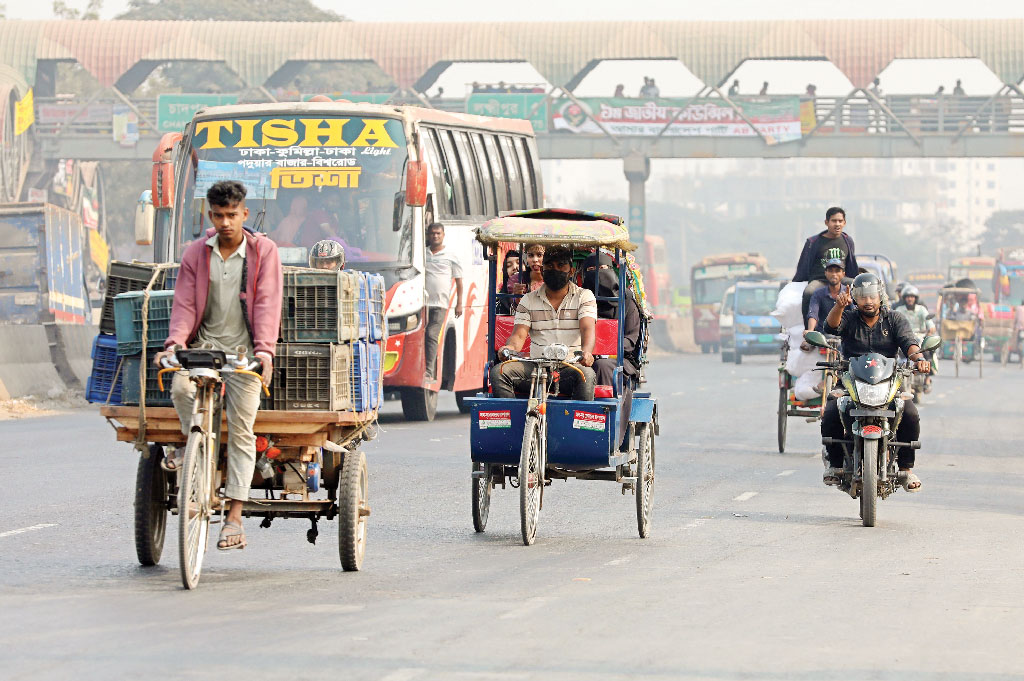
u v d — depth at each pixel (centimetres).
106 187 14375
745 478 3131
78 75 14475
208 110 4228
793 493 2875
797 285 3656
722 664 1399
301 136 4181
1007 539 2283
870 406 2448
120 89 11781
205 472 1766
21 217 6956
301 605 1664
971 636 1543
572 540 2231
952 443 3978
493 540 2222
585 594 1759
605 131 11144
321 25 11238
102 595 1712
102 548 2081
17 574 1856
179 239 4156
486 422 2208
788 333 3641
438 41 11156
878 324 2578
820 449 3797
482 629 1544
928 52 10912
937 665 1412
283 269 1808
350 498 1886
